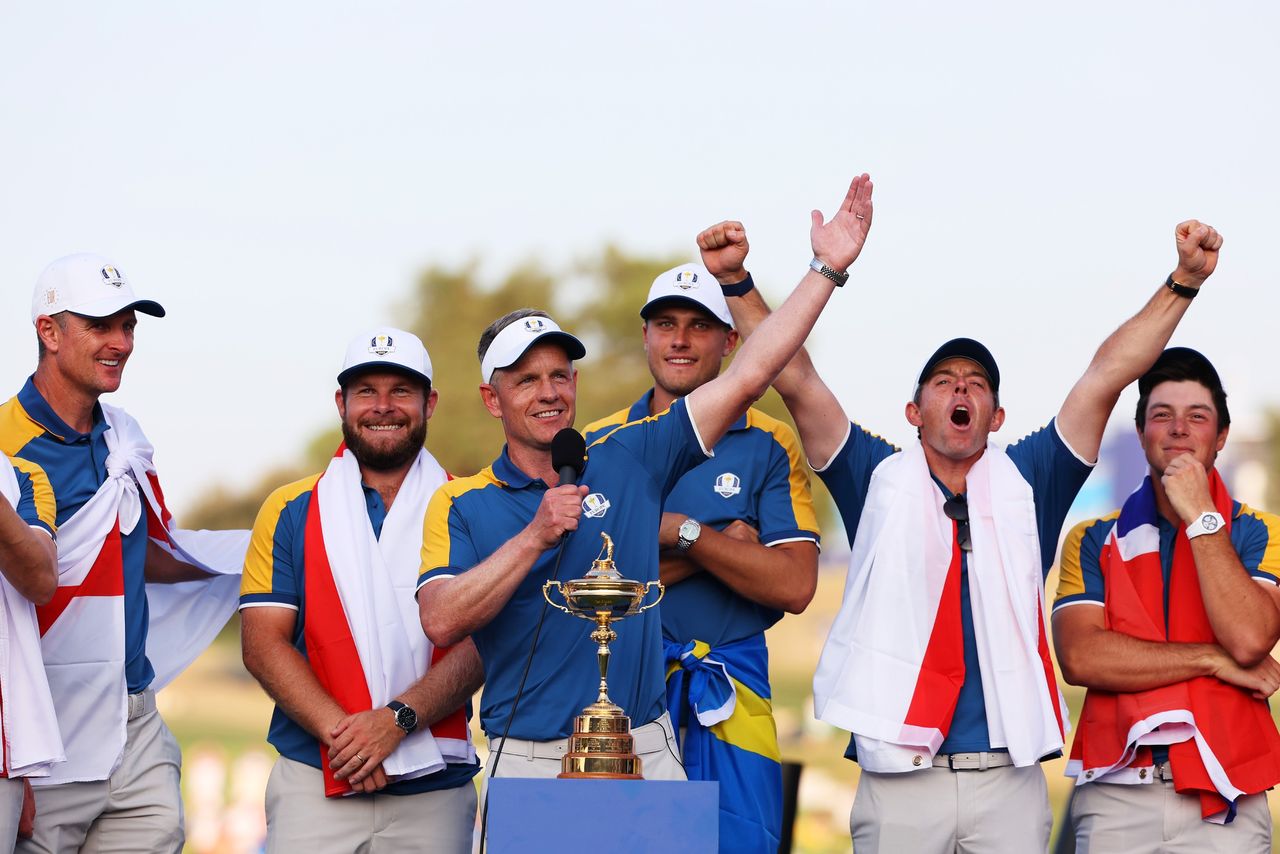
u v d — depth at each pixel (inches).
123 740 813.9
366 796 802.2
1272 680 780.0
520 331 756.6
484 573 697.0
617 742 642.8
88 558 817.5
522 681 689.0
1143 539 821.9
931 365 802.2
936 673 765.9
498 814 608.4
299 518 834.8
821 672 791.7
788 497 856.3
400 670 813.2
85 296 828.0
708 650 812.6
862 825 776.9
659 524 761.6
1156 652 792.9
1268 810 791.7
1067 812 893.2
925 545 781.3
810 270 731.4
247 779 2223.2
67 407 838.5
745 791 797.2
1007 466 797.9
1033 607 774.5
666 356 863.1
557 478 765.3
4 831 743.1
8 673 748.0
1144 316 797.2
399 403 844.0
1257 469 3412.9
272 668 808.3
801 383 817.5
